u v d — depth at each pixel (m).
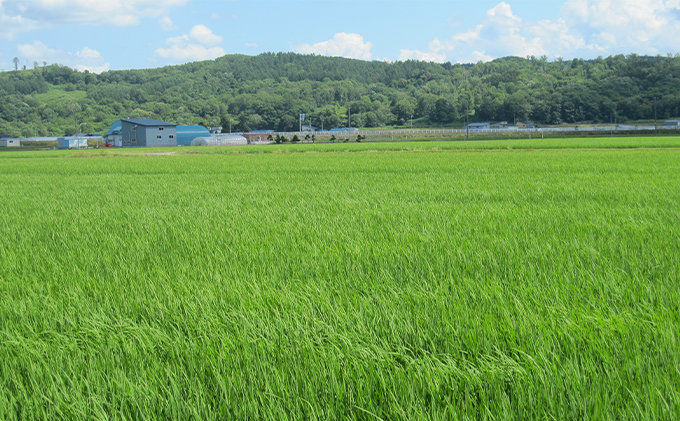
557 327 2.89
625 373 2.37
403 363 2.64
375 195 11.30
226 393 2.28
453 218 7.49
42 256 5.54
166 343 2.87
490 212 8.12
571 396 2.15
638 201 9.19
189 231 6.94
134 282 4.23
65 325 3.29
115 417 2.16
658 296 3.48
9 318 3.47
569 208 8.41
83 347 2.94
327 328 2.94
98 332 3.06
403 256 4.86
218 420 2.15
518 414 2.10
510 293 3.56
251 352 2.67
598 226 6.44
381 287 3.88
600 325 2.91
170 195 12.49
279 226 7.12
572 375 2.32
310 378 2.40
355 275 4.29
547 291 3.65
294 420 2.09
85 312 3.46
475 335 2.80
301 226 7.04
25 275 4.63
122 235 6.84
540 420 2.08
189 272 4.59
